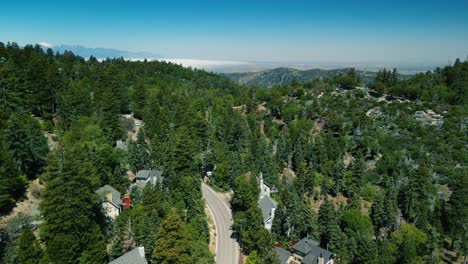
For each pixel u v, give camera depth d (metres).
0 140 66.25
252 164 112.12
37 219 61.19
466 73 197.88
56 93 105.75
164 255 53.09
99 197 62.94
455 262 94.44
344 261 78.19
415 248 84.81
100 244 54.22
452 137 145.88
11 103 90.38
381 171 130.38
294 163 128.12
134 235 60.50
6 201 59.94
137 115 143.38
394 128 153.62
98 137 90.75
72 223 51.22
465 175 113.56
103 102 114.50
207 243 75.56
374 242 85.38
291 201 87.94
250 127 158.38
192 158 92.62
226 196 104.06
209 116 165.38
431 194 113.19
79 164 55.06
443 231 103.44
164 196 76.94
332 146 134.38
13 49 147.00
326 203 86.44
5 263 50.00
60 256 48.97
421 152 137.00
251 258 68.50
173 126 128.75
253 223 75.25
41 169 73.88
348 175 119.75
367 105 176.25
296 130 150.00
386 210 95.81
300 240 80.56
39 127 81.56
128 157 98.44
